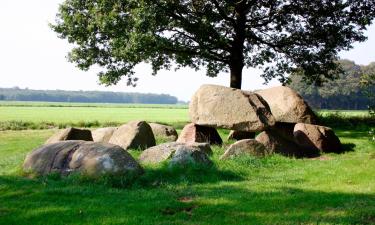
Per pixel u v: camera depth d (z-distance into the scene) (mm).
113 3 29203
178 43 30984
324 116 37656
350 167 13516
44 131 32656
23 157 16500
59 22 31625
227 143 20594
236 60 33031
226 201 9547
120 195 10125
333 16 32906
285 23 33344
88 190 10430
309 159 17141
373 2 32719
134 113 70500
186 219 8289
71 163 12047
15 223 7992
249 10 34219
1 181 11281
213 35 30578
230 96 18719
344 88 96500
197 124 19406
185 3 31109
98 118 53000
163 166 12789
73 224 7895
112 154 11844
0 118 50000
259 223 7945
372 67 84875
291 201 9430
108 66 32312
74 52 31922
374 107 16938
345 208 8812
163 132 22844
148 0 27766
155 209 8938
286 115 20125
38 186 10852
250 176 12969
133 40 27016
